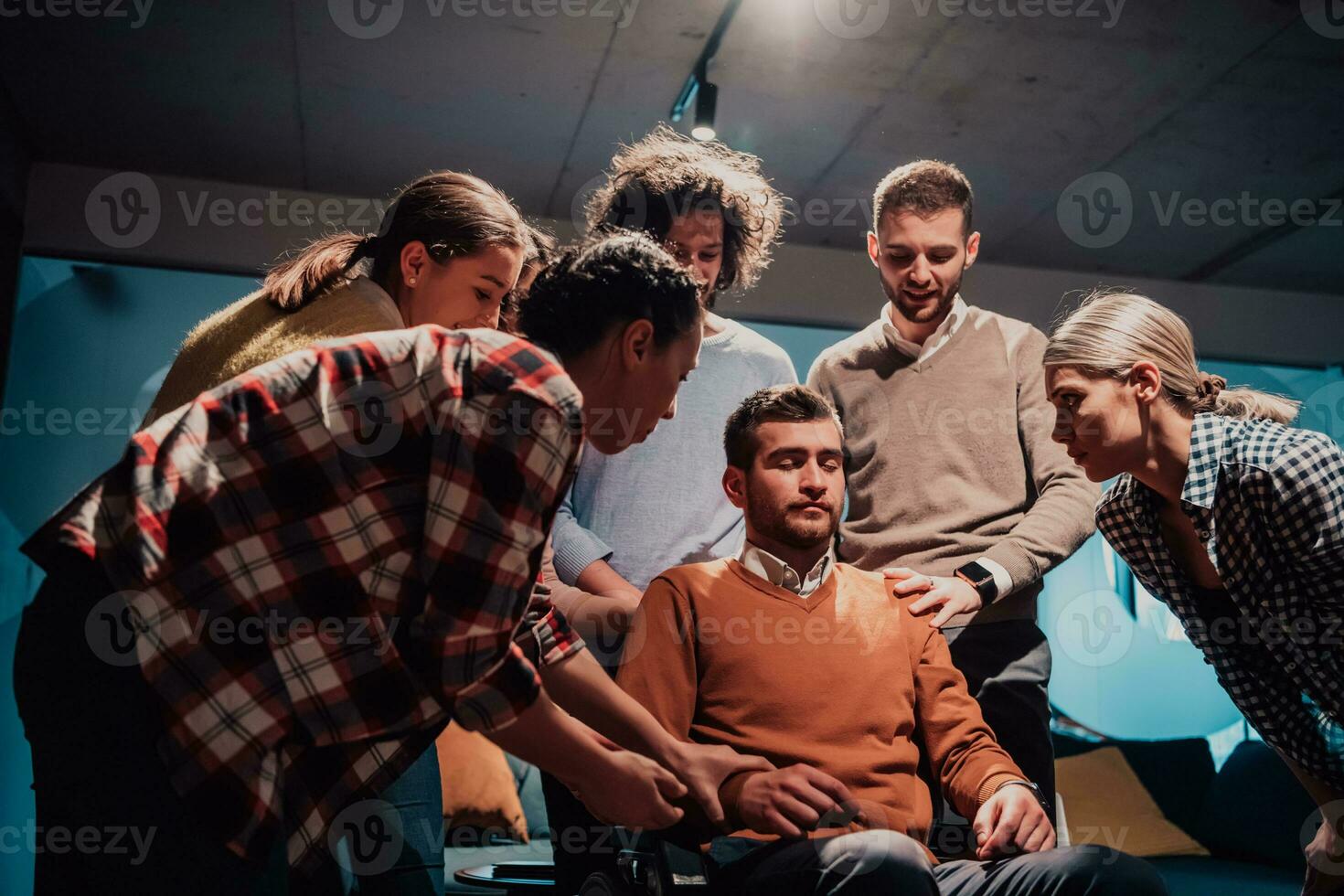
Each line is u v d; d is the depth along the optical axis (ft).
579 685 3.96
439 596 3.18
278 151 13.10
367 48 10.94
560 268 3.75
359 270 5.23
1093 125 12.41
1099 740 12.53
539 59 11.16
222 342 4.40
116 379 13.16
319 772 3.59
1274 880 9.92
